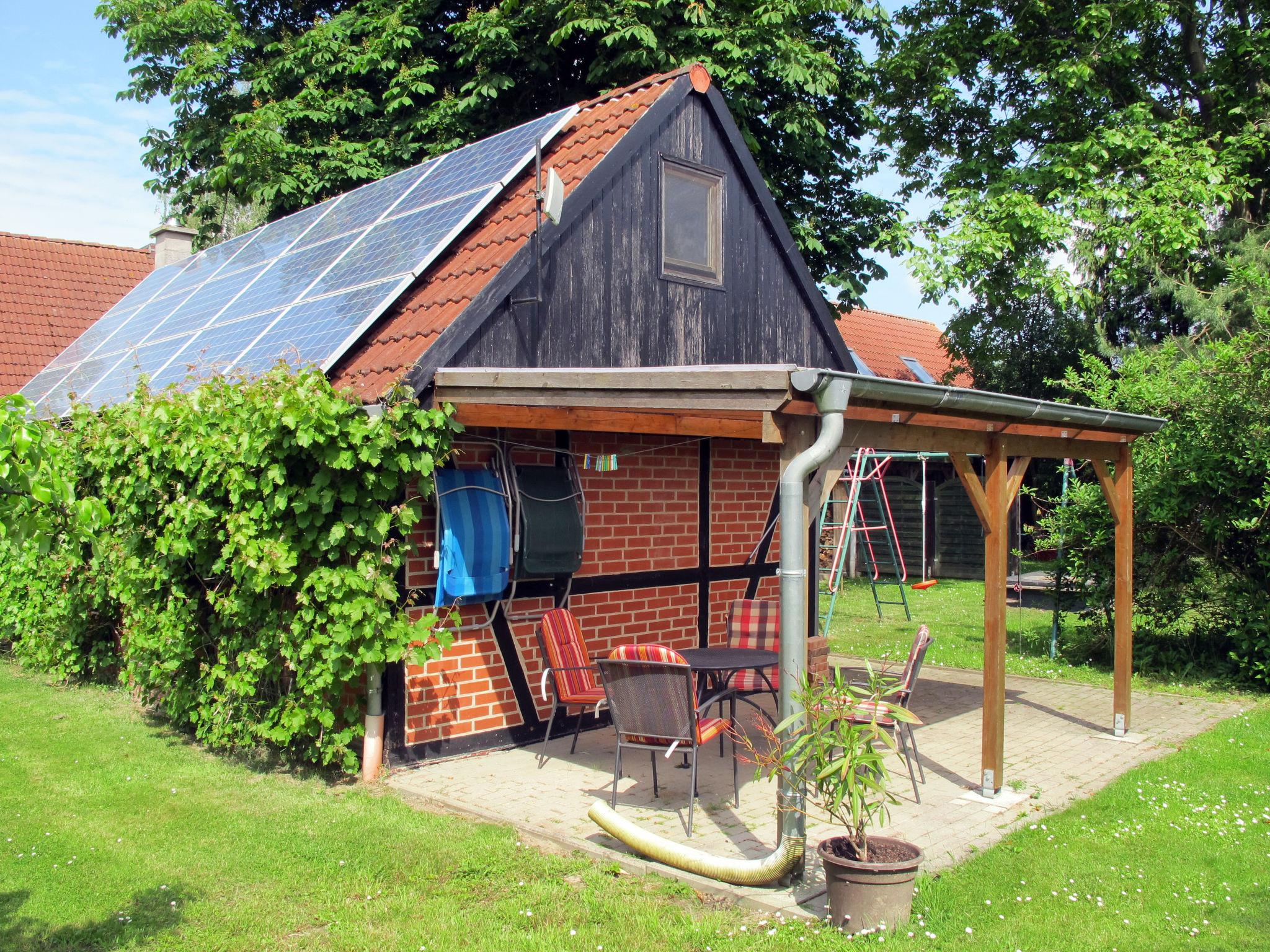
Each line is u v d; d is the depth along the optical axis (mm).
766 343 10992
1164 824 6418
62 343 17828
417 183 11039
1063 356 21406
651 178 9625
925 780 7434
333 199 13000
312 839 6094
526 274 8203
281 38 19312
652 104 9617
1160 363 12484
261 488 7188
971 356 22719
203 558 7863
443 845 5973
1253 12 19516
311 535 7059
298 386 6922
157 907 5141
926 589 21547
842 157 18453
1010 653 13312
